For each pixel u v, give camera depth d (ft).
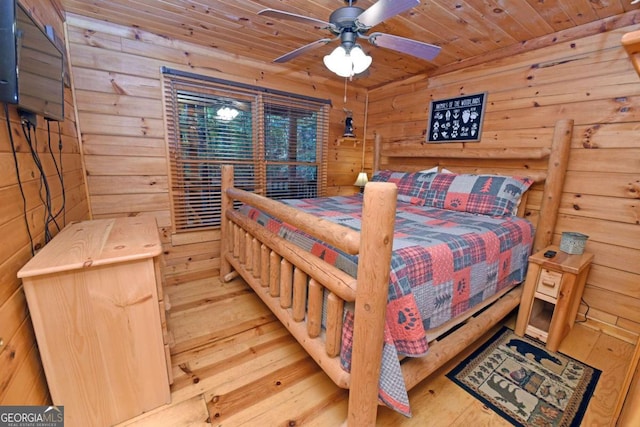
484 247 5.37
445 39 7.65
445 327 4.88
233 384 4.96
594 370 5.42
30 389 3.43
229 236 8.38
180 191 8.87
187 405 4.51
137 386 4.23
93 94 7.33
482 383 5.07
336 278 3.69
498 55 8.30
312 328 4.36
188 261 9.37
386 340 3.64
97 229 4.97
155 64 7.96
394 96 11.56
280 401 4.64
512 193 7.38
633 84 6.15
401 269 3.96
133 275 3.93
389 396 3.60
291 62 9.73
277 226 6.05
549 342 6.00
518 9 6.12
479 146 9.02
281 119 10.50
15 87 3.08
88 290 3.68
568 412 4.50
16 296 3.32
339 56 5.44
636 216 6.26
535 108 7.72
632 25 6.09
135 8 6.50
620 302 6.55
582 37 6.79
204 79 8.64
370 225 3.08
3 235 3.14
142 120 8.02
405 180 9.83
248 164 9.98
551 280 5.90
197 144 8.93
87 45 7.09
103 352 3.90
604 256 6.73
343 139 11.60
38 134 4.49
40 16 5.14
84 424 3.94
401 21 6.70
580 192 7.03
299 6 6.26
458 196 8.06
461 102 9.34
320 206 8.09
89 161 7.51
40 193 4.33
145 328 4.14
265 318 6.98
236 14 6.67
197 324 6.68
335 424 4.27
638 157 6.17
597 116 6.67
